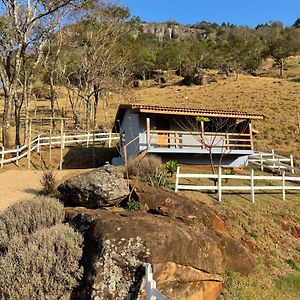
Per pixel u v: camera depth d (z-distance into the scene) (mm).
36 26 31547
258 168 26938
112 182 13414
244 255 12594
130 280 9750
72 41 43406
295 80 68938
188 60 93438
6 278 9164
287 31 143625
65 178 21422
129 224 10531
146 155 23406
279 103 50688
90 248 10203
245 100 54031
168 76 87000
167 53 95312
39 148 29375
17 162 26578
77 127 41969
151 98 62812
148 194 13727
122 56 48438
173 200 13609
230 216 15484
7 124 29500
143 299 9484
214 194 17531
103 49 44344
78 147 30984
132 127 26625
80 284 9711
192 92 64500
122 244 10000
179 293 10508
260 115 26391
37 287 9211
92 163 29688
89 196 13211
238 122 27438
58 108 54250
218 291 11477
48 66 45500
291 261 14250
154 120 25609
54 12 31688
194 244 11031
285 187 18688
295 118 44156
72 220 11672
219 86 67188
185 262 10688
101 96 56406
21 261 9383
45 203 12180
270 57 103500
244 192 18875
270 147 35844
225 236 12438
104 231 10219
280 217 16656
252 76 81188
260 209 16797
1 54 28984
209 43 112688
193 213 13539
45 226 11492
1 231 11047
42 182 18609
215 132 26406
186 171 23016
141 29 57219
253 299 11766
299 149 35000
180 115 25578
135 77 89375
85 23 42594
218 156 26234
